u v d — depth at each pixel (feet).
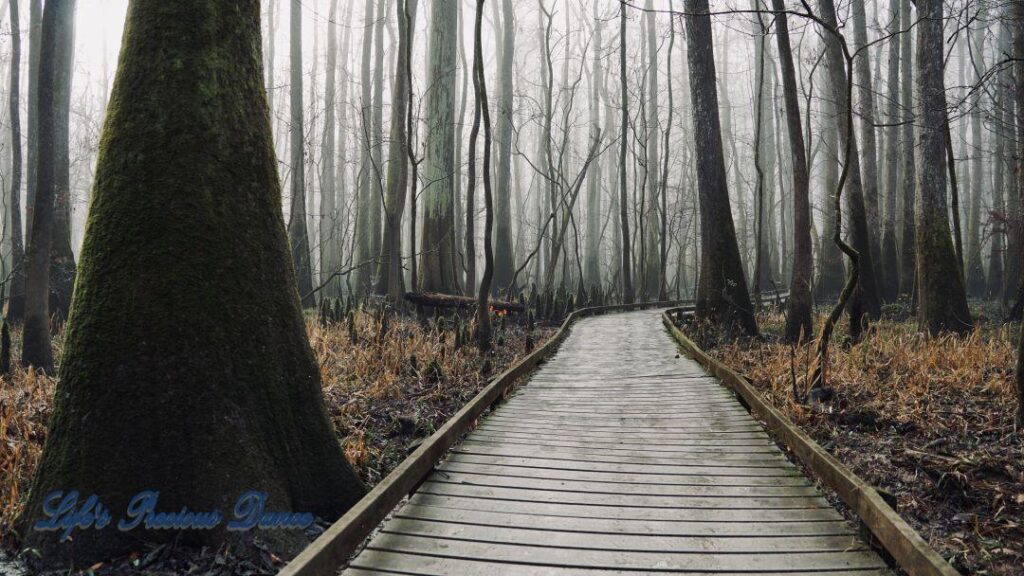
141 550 15.14
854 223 62.54
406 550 14.82
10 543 15.65
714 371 36.81
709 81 55.06
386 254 74.33
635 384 36.04
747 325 53.47
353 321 44.04
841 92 65.87
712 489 18.90
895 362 36.22
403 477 16.66
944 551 17.28
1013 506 19.19
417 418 27.94
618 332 62.75
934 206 46.96
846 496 15.74
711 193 54.85
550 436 25.08
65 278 57.98
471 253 55.88
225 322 16.58
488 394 27.91
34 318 36.60
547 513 17.10
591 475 20.25
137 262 16.06
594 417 28.30
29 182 63.31
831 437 26.05
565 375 39.24
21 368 35.99
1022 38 47.06
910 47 91.40
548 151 94.48
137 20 17.01
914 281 67.92
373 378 35.35
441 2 73.46
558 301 70.28
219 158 17.03
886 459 23.27
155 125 16.52
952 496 20.10
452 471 20.65
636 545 15.07
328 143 118.01
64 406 15.76
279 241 18.43
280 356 17.72
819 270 97.71
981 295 105.70
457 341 44.47
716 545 15.03
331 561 12.48
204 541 15.39
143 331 15.83
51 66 35.83
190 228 16.40
